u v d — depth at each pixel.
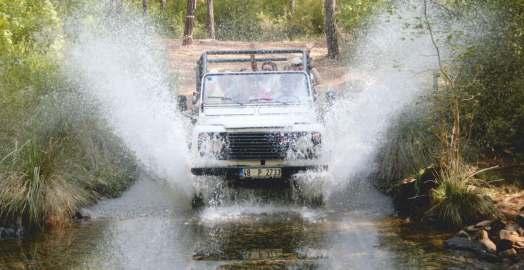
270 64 17.88
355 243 11.57
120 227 12.81
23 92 15.97
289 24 55.78
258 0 63.53
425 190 13.75
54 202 13.15
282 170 13.95
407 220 13.02
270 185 14.24
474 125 15.21
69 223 13.13
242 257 10.85
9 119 14.67
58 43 19.11
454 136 13.93
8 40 17.20
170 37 54.00
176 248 11.41
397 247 11.28
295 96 16.22
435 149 14.88
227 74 16.52
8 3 18.94
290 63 17.55
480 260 10.53
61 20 21.39
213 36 54.97
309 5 53.47
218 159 14.10
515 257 10.48
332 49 35.03
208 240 11.84
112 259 10.85
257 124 14.37
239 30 60.34
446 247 11.20
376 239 11.78
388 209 13.91
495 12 14.93
